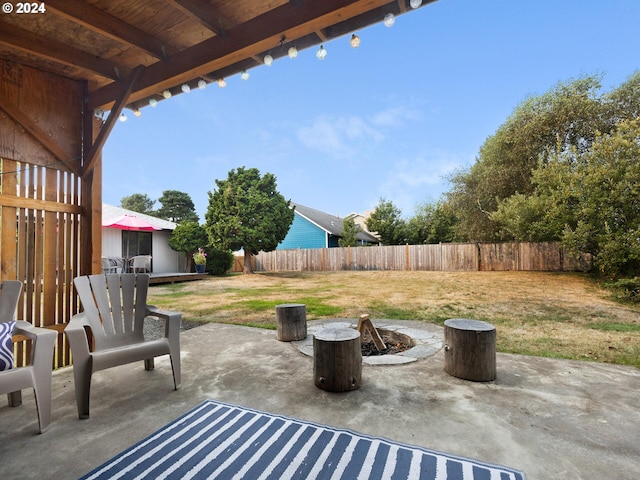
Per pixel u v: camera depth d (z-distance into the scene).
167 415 2.22
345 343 2.57
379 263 15.66
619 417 2.12
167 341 2.63
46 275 3.24
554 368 2.99
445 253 14.19
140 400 2.44
